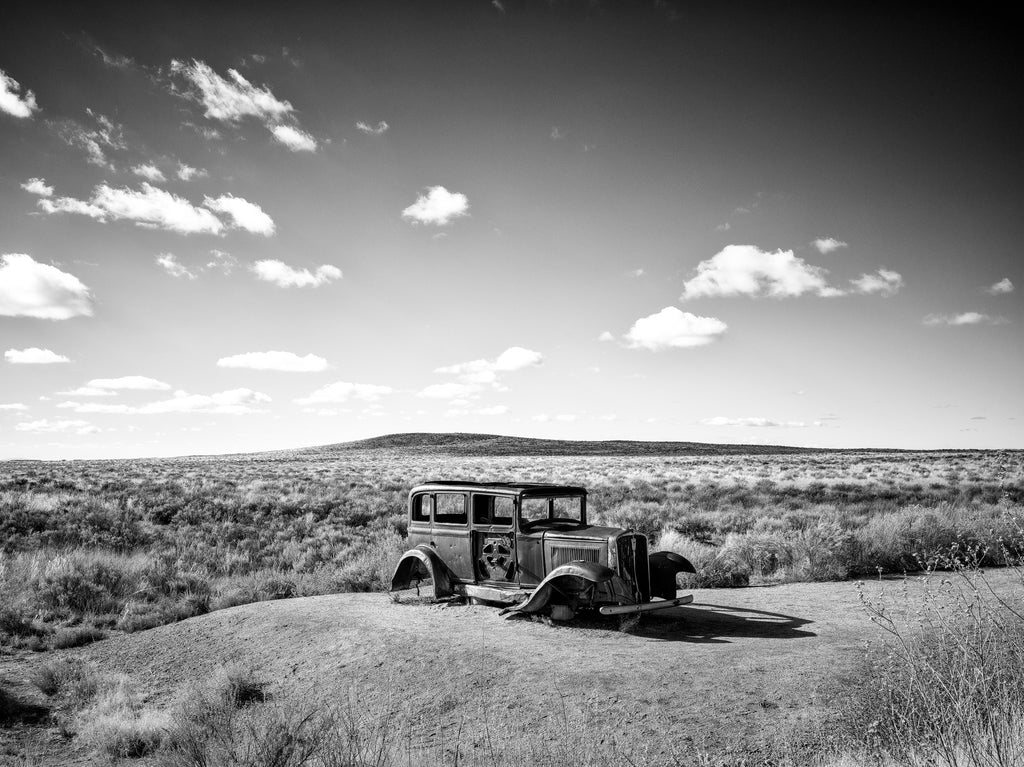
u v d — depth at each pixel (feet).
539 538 32.68
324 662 28.73
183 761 19.90
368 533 73.00
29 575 45.55
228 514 80.84
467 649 27.96
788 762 16.44
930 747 14.43
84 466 187.52
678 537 51.80
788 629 30.01
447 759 19.04
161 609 41.73
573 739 19.51
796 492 107.65
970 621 20.90
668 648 27.45
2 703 26.45
